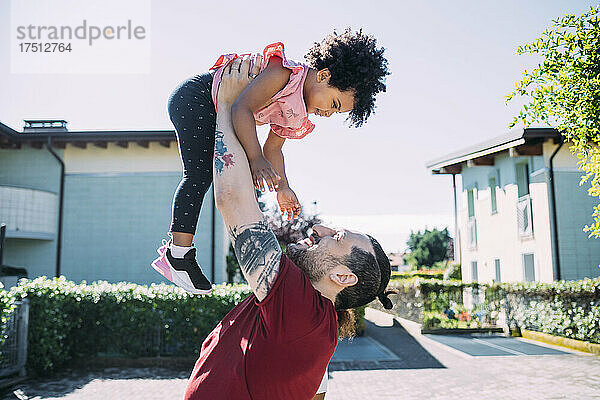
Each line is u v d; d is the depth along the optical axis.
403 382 8.02
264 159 1.50
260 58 1.72
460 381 8.04
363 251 1.58
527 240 16.06
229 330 1.50
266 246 1.44
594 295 10.92
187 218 1.67
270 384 1.39
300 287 1.44
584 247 14.80
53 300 8.64
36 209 16.38
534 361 9.79
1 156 17.27
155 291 9.55
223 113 1.60
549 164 15.04
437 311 14.70
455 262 22.72
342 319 1.74
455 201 21.23
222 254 17.09
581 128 6.93
